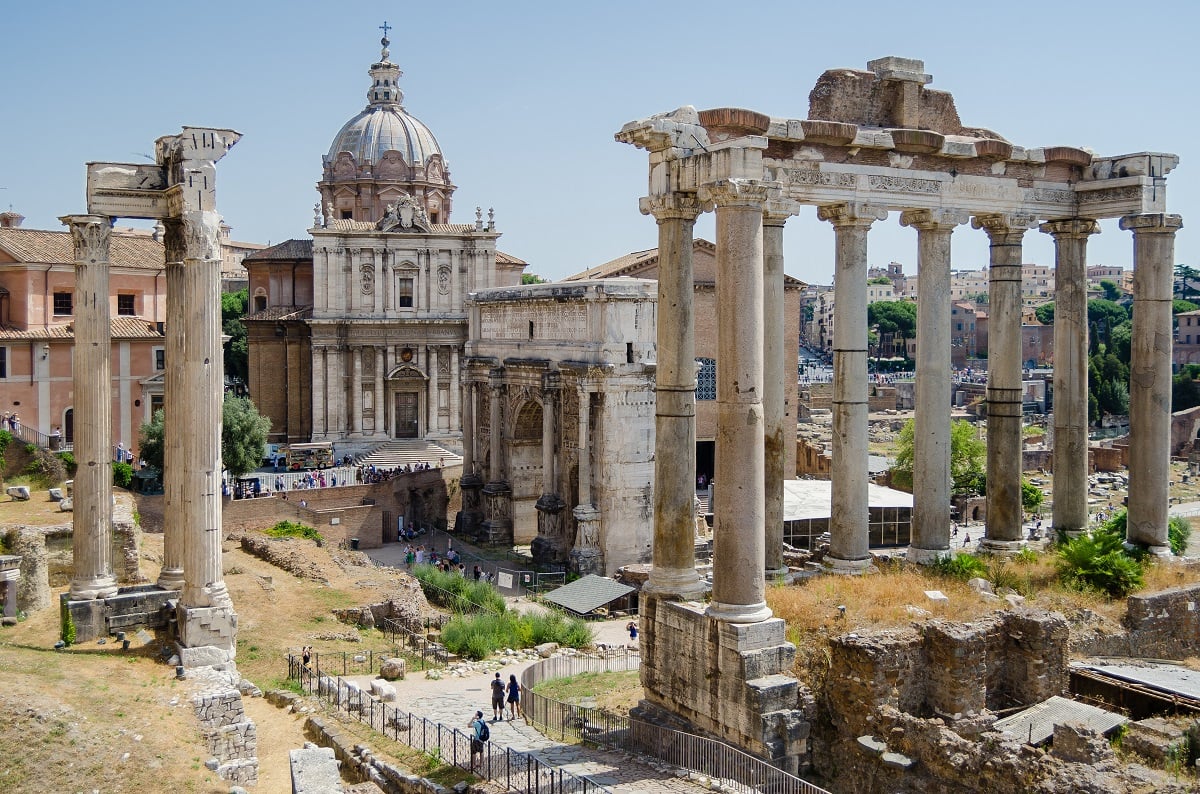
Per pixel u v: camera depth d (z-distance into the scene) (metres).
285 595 51.50
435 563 75.12
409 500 90.81
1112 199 36.97
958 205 34.75
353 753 30.11
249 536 63.75
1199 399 151.75
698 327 104.88
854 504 33.88
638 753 28.77
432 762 28.91
